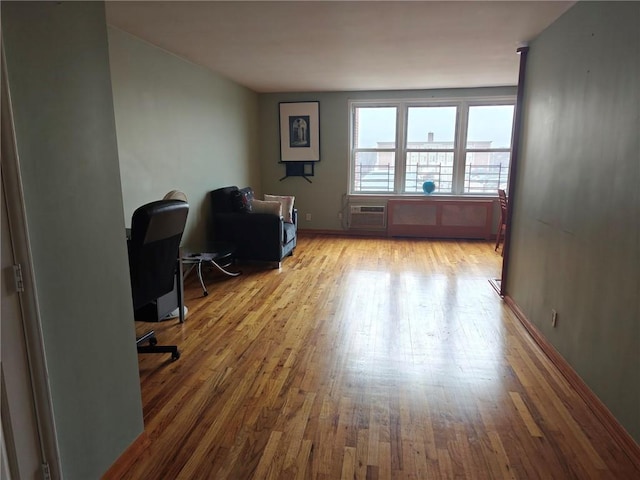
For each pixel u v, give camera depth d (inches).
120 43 131.0
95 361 62.2
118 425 68.1
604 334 81.4
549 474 68.4
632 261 72.3
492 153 254.1
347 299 151.9
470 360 106.8
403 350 112.3
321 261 207.2
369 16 115.1
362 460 71.8
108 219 63.9
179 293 128.1
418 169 263.6
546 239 114.2
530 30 123.6
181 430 79.7
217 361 106.2
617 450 73.7
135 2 104.1
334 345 115.2
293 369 102.3
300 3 105.2
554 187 109.8
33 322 50.2
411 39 138.0
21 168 47.9
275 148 272.2
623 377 74.3
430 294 157.4
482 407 86.7
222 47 150.7
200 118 187.3
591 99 90.0
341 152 265.6
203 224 194.4
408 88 245.9
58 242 53.9
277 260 193.0
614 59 80.4
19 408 49.9
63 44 53.6
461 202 254.1
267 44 145.9
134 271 91.8
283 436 78.0
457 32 128.6
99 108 60.9
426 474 68.7
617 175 78.0
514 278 143.6
